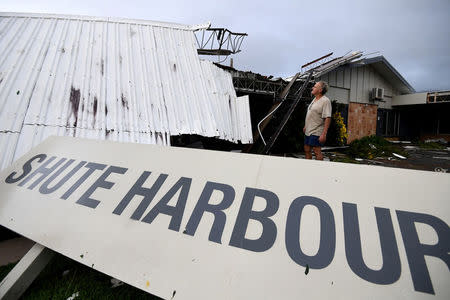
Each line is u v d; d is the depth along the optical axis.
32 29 3.59
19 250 1.84
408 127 13.07
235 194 1.17
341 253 0.89
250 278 0.91
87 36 3.68
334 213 0.99
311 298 0.82
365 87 10.74
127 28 4.03
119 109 2.92
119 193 1.39
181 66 3.75
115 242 1.17
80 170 1.64
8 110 2.53
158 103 3.15
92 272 1.59
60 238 1.29
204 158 1.39
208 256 1.00
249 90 6.93
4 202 1.64
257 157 1.28
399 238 0.88
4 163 2.17
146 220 1.21
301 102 7.71
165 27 4.29
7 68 2.94
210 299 0.89
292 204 1.06
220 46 6.72
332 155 7.61
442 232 0.85
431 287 0.76
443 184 0.95
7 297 1.21
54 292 1.39
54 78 2.98
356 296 0.80
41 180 1.69
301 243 0.95
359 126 10.69
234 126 3.87
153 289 0.98
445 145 12.38
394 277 0.80
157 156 1.52
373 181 1.03
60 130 2.54
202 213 1.15
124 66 3.41
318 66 8.55
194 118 3.21
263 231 1.01
